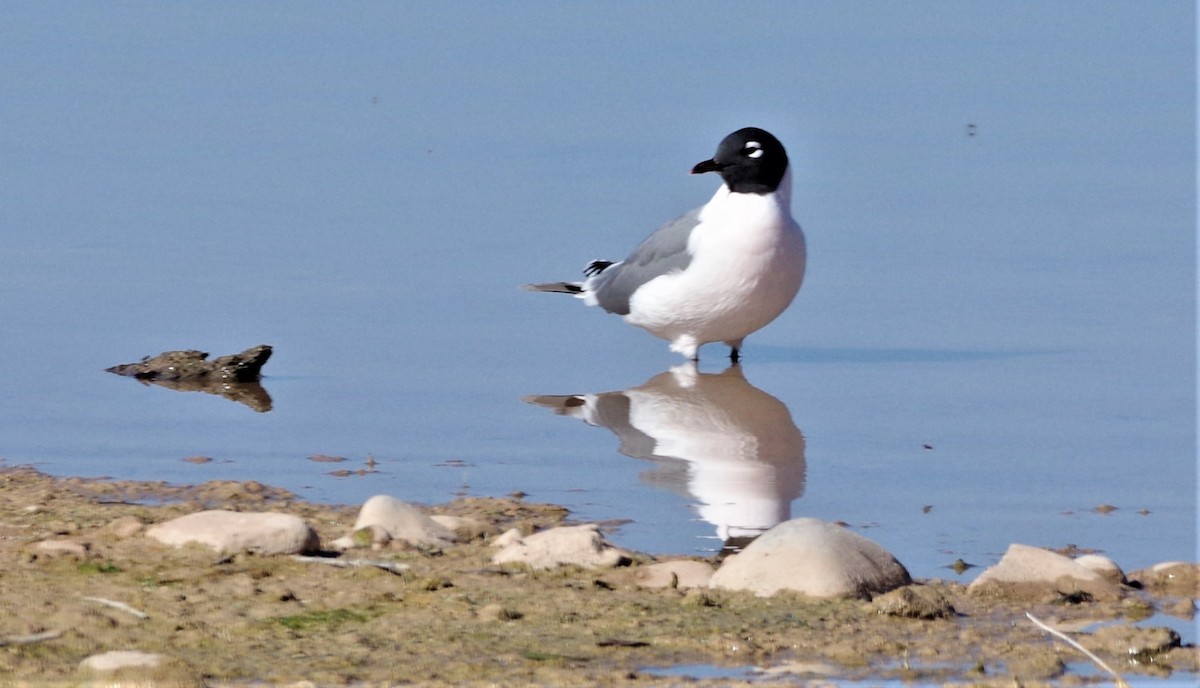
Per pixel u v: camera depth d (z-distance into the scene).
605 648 9.12
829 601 10.01
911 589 9.93
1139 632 9.40
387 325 18.44
